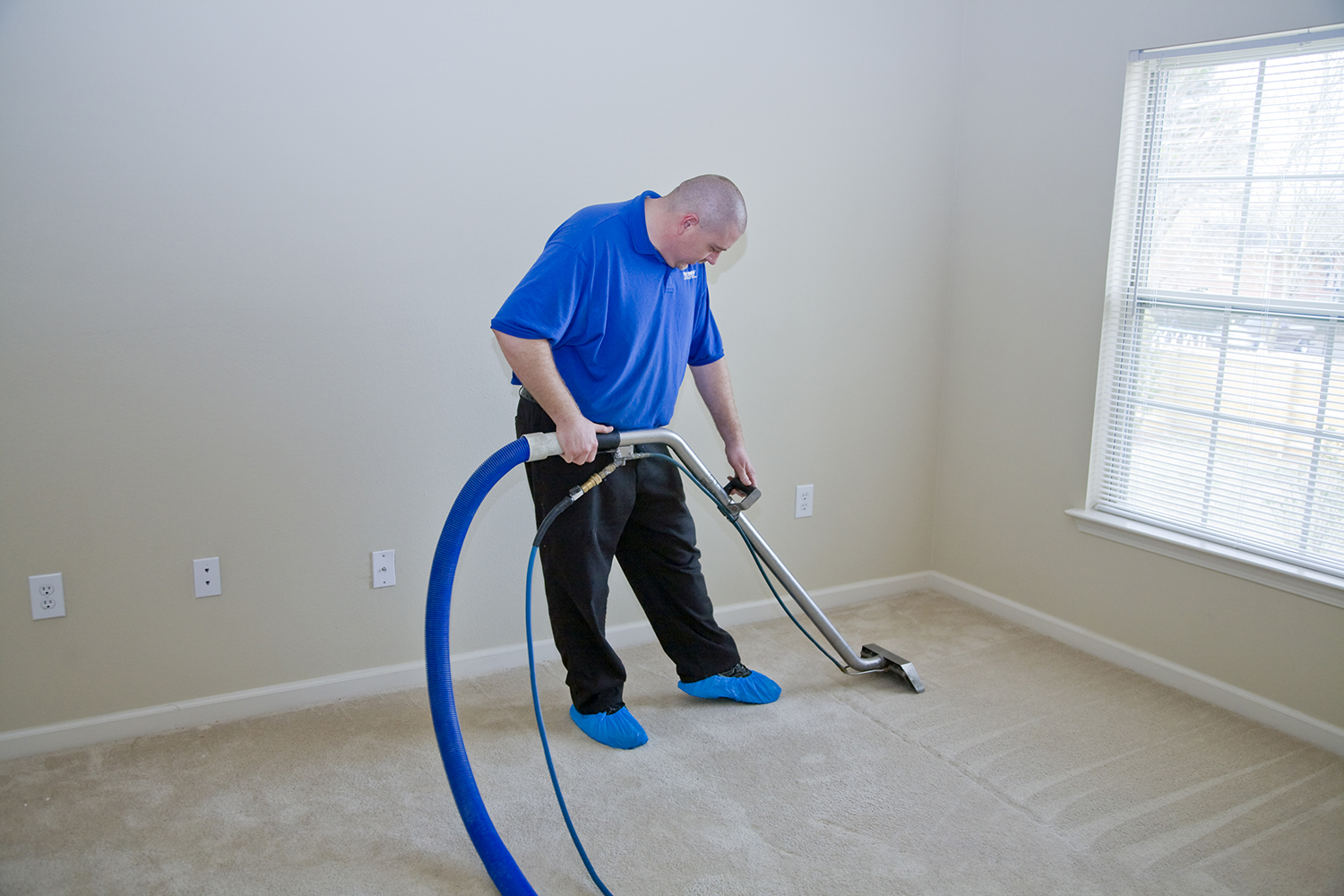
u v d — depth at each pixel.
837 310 2.81
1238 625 2.27
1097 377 2.56
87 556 2.01
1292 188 2.12
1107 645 2.59
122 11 1.84
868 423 2.96
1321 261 2.09
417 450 2.29
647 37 2.36
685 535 2.16
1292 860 1.71
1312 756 2.08
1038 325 2.71
